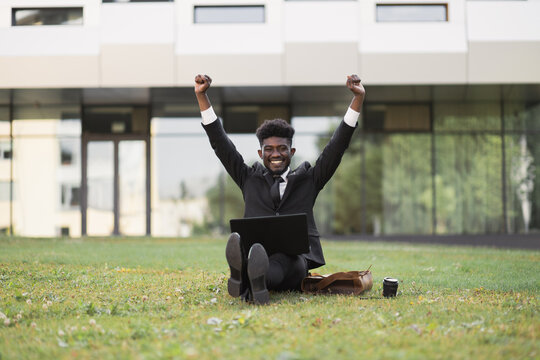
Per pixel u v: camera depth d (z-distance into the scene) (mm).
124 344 2805
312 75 13906
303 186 4516
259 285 3826
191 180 16031
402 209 15992
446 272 6383
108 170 16047
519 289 4867
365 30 13914
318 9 13938
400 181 16031
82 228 15961
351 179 16047
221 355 2549
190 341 2852
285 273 4250
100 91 14477
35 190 15992
